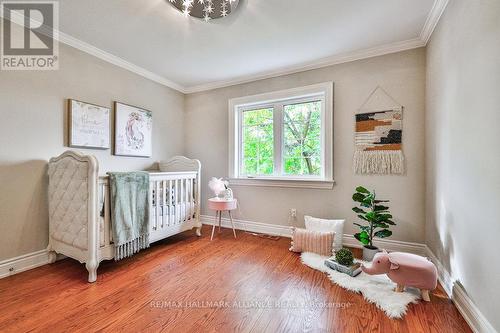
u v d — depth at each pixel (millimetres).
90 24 2084
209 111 3594
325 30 2162
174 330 1300
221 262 2203
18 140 1989
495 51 1134
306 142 2996
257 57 2691
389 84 2441
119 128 2771
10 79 1944
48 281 1836
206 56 2682
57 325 1332
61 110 2262
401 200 2395
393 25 2080
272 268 2078
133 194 2213
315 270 2039
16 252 1984
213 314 1439
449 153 1687
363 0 1772
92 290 1703
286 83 3021
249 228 3264
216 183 3033
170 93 3520
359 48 2490
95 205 1855
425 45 2279
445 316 1432
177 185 2795
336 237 2416
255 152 3346
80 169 1878
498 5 1108
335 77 2715
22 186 2016
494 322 1144
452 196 1631
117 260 2207
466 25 1425
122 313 1442
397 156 2396
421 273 1562
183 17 1978
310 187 2854
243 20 2016
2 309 1476
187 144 3764
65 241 2012
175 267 2092
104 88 2635
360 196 2234
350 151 2635
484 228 1233
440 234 1866
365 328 1321
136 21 2033
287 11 1895
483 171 1244
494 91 1145
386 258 1684
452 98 1628
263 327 1328
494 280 1145
